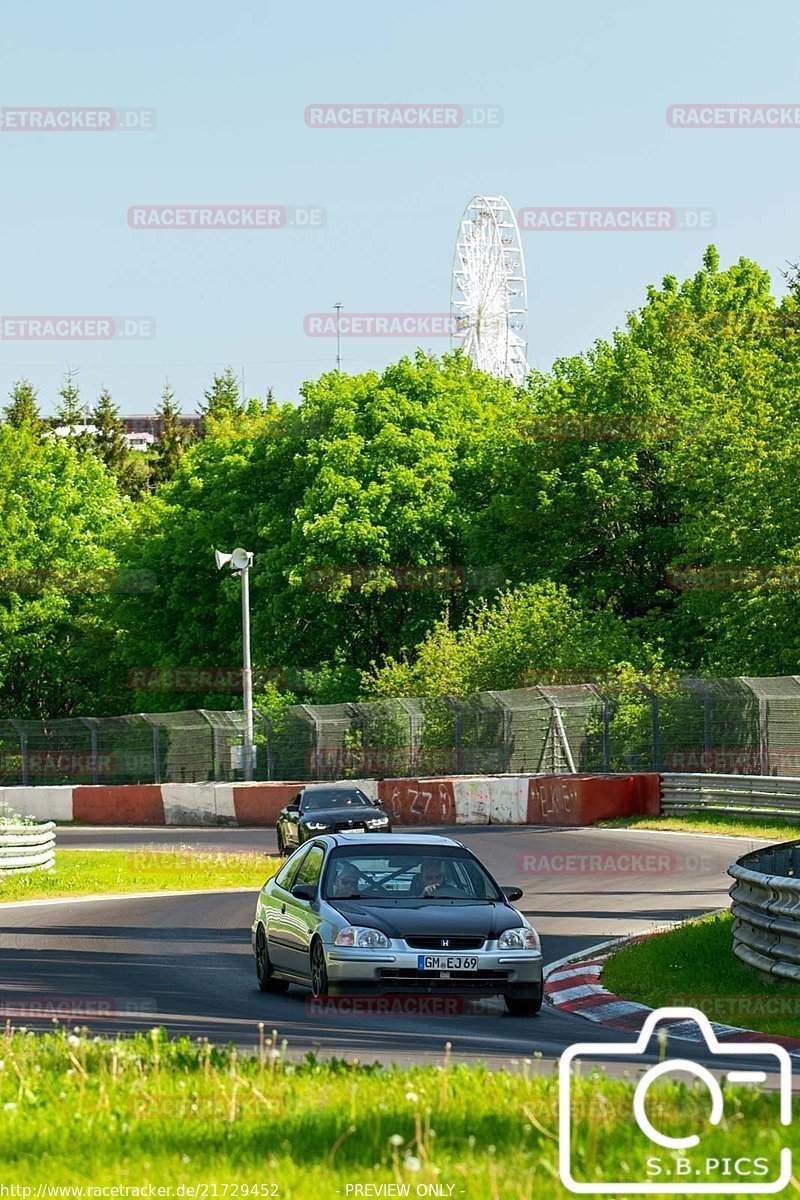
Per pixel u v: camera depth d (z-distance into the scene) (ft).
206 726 287.89
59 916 135.64
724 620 273.75
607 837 198.80
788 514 275.18
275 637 364.79
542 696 244.42
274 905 88.84
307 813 194.49
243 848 216.54
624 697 234.58
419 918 80.84
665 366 336.70
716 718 219.00
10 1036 61.46
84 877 169.68
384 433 364.58
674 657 307.99
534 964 80.12
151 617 404.57
